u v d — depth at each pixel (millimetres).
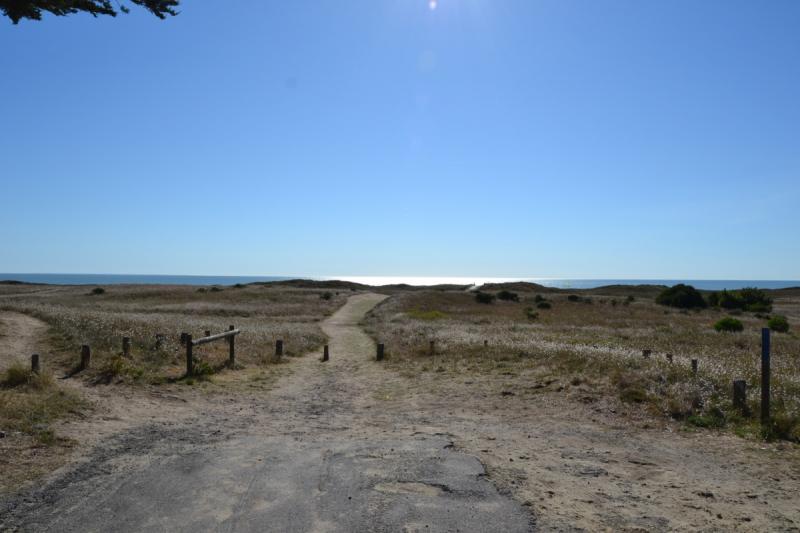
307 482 6188
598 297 85688
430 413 11469
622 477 6777
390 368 19203
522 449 8109
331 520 5094
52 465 6742
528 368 16156
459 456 7352
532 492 5980
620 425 9875
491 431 9500
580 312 57844
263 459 7172
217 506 5453
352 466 6820
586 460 7578
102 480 6223
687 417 10094
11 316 28625
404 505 5473
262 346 23781
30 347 18766
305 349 26219
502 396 12953
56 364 15734
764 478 6812
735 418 9734
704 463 7504
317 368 20109
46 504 5473
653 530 5051
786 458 7688
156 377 14438
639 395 11445
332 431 9500
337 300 71375
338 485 6082
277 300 68312
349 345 29250
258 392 14430
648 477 6816
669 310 61812
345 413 11664
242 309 54156
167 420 10164
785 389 11695
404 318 45438
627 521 5254
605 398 11711
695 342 26812
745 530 5125
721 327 36094
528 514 5305
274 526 4965
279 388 15289
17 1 7195
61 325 23562
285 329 34094
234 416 11016
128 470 6625
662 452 8094
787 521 5371
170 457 7266
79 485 6039
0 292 73938
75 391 11555
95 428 8891
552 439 8898
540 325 38969
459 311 55875
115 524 4996
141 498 5664
